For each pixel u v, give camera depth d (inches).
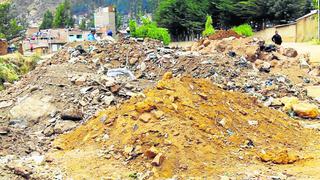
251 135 420.8
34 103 513.7
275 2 1595.7
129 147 375.9
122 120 409.7
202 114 414.6
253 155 384.5
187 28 1686.8
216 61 714.2
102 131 414.6
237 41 867.4
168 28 1720.0
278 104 591.8
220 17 1699.1
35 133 466.6
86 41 800.3
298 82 729.6
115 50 736.3
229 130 412.2
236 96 485.4
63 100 524.1
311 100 634.8
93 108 511.2
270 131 439.8
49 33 2129.7
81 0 5142.7
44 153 408.2
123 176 348.2
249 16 1647.4
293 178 343.3
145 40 814.5
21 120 494.3
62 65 677.3
